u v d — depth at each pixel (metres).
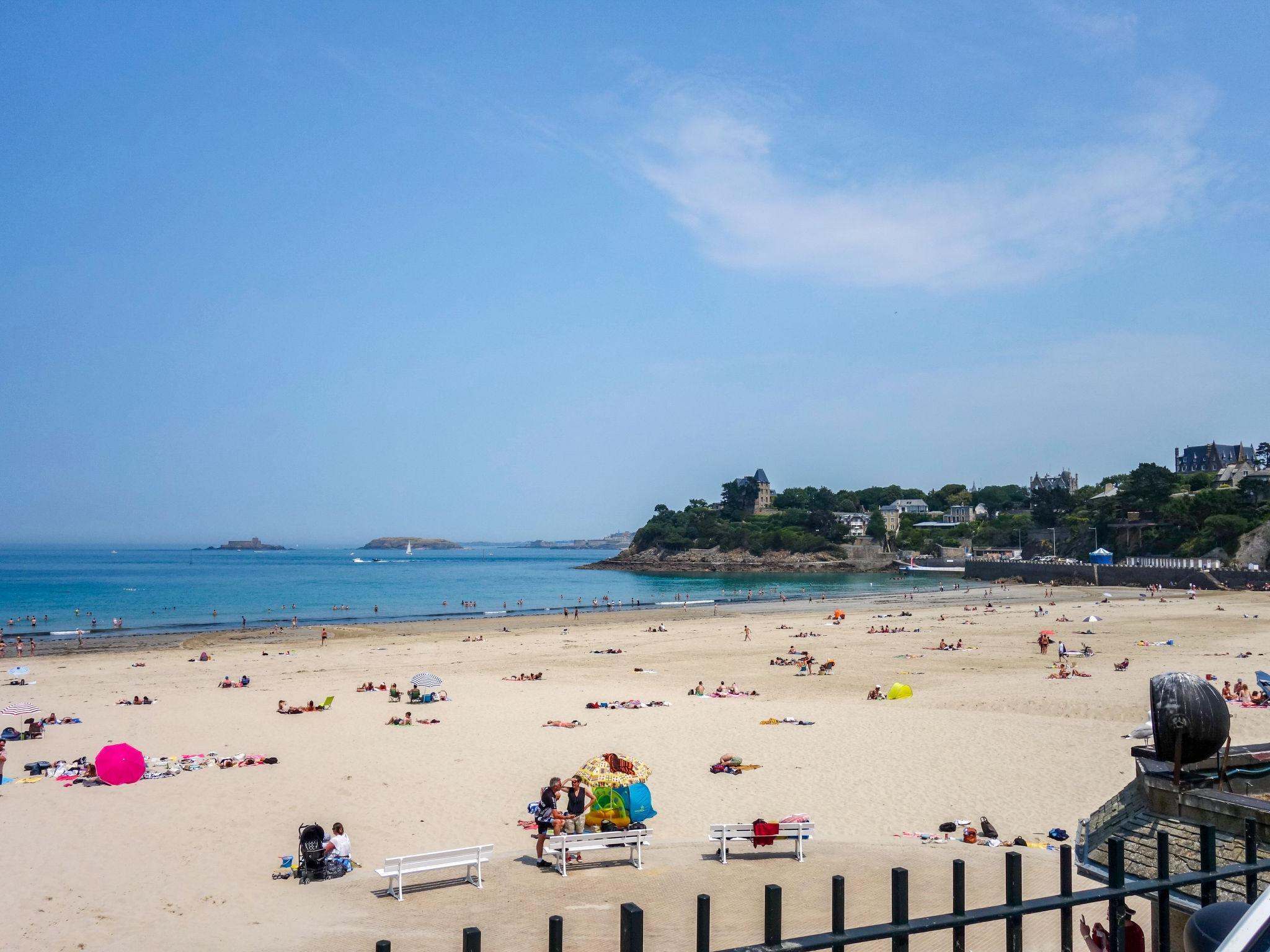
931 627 79.31
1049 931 14.65
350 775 28.30
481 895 17.05
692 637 73.88
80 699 43.81
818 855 19.59
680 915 15.48
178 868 20.19
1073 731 32.84
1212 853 5.77
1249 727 33.47
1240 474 186.12
